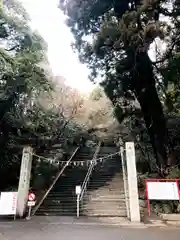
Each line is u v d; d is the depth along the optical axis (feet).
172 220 25.53
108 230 20.93
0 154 40.91
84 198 32.76
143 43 29.76
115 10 36.19
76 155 51.55
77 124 67.26
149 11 28.27
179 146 37.99
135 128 49.47
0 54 33.68
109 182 37.96
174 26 31.01
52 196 34.40
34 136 48.29
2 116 40.29
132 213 25.66
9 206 27.81
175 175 31.04
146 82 37.78
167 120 42.65
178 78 29.43
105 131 70.33
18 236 18.75
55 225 23.35
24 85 38.47
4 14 35.37
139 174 40.93
